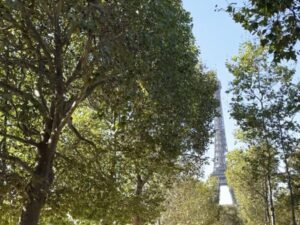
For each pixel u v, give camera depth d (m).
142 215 25.86
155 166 23.75
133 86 16.56
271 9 10.59
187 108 22.00
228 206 92.94
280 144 30.44
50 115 18.58
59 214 23.06
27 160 22.16
